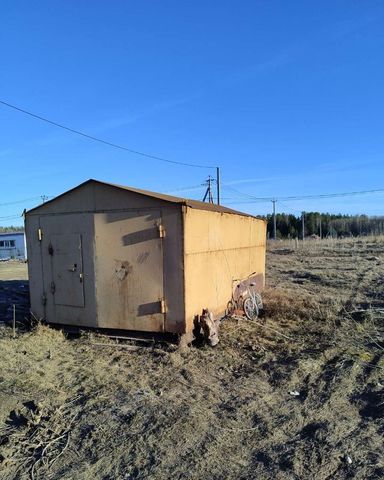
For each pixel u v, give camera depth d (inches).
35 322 281.9
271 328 285.9
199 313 251.0
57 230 268.7
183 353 227.6
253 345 246.8
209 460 129.9
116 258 249.9
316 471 123.2
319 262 776.3
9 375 196.1
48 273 273.7
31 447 138.3
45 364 213.9
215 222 275.1
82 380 194.4
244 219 338.3
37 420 154.6
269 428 149.7
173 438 142.7
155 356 225.3
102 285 254.8
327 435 144.0
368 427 149.9
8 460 130.6
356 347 244.7
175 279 234.8
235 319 297.1
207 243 262.1
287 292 420.8
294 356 228.5
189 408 164.9
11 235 1540.4
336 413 161.9
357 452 133.1
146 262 241.6
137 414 159.5
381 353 233.3
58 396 175.8
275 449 136.1
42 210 273.6
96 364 214.4
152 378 196.5
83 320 262.7
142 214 241.6
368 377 195.6
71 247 264.1
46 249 273.3
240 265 327.3
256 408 166.6
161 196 273.3
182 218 231.8
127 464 128.5
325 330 282.4
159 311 239.1
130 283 246.5
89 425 152.7
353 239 1344.7
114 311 252.2
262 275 399.2
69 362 218.4
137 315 245.4
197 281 248.2
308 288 481.7
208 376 200.7
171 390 183.0
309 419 157.2
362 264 721.6
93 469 126.1
